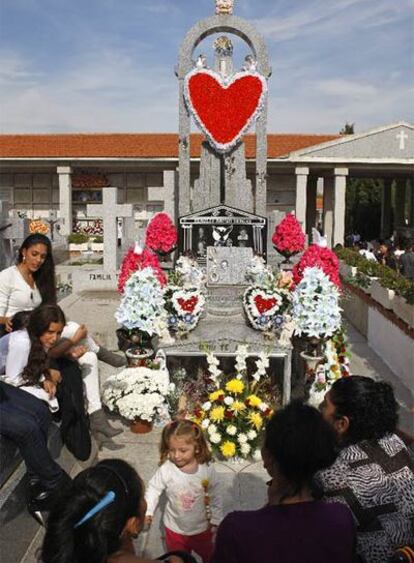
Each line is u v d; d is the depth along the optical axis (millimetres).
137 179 33625
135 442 5680
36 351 4020
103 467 2018
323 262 8188
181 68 13094
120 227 21609
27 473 3783
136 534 2047
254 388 5883
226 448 5105
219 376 6410
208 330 7102
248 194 13625
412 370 7555
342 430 2559
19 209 34188
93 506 1874
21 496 3652
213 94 12734
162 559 2049
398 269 17766
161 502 4453
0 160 30078
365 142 28828
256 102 12750
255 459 5320
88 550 1826
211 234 12727
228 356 6625
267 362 6012
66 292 13477
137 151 30641
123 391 5926
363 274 11195
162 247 12648
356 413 2525
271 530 1971
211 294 8344
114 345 8688
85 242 29016
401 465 2443
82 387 4645
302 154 28781
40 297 4945
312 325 6332
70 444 4512
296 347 7203
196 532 3479
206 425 5273
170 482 3465
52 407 4066
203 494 3475
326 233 33594
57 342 4480
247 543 1956
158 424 6000
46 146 31250
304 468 2076
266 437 2191
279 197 33750
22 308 4809
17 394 3809
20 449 3619
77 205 34062
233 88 12703
